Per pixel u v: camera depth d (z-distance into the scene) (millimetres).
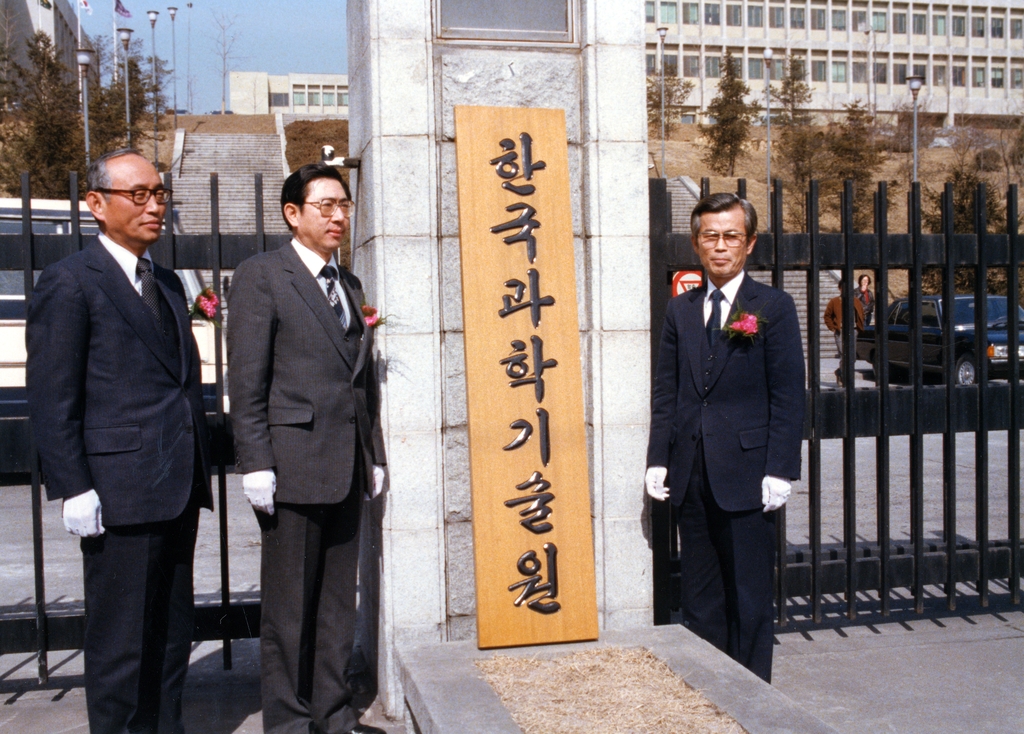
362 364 3154
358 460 3184
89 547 2934
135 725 3012
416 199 3420
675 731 2672
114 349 2893
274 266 3072
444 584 3504
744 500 3334
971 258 4332
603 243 3586
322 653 3223
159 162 27312
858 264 4137
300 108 60688
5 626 3641
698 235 3418
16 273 6973
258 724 3443
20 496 7848
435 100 3516
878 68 58344
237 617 3719
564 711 2812
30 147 19234
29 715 3508
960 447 10648
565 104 3631
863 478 8828
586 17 3574
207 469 3133
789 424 3312
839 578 4242
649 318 3654
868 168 28922
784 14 56688
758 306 3375
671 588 4105
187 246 3605
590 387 3635
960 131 35594
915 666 3949
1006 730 3338
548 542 3424
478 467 3389
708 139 34344
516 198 3486
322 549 3209
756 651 3391
